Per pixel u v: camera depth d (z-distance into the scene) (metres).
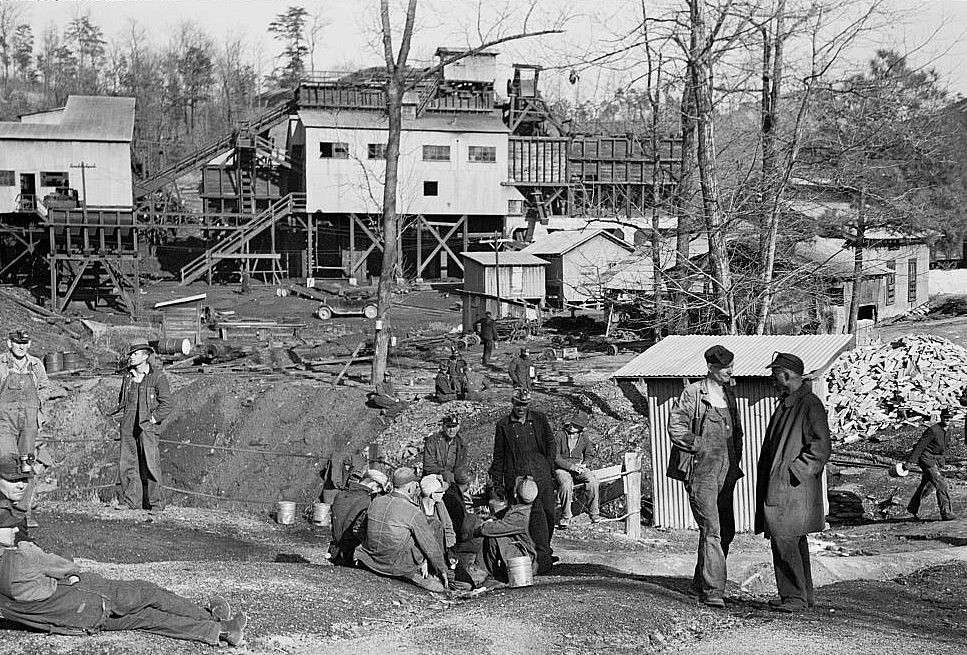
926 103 28.34
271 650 8.27
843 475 22.77
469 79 75.00
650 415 18.38
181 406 28.66
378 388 28.34
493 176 74.12
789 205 26.72
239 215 71.12
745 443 17.45
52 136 67.62
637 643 8.87
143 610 8.20
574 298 56.09
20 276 69.00
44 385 14.66
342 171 71.44
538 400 28.36
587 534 17.08
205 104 132.12
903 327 48.56
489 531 11.58
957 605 11.23
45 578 7.97
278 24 130.12
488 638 8.73
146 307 60.25
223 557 13.91
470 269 55.94
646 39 27.09
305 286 69.31
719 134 28.03
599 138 77.62
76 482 22.91
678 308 26.75
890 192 36.75
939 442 18.31
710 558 10.14
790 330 34.12
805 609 10.20
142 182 73.69
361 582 10.97
